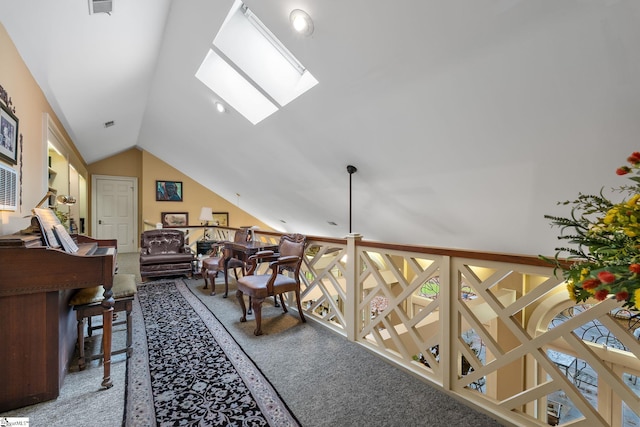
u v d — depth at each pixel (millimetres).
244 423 1452
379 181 3352
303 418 1490
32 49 2240
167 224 7695
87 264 1624
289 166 4062
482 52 1722
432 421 1481
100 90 3381
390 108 2389
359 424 1455
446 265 1744
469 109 2074
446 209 3215
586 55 1495
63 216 3648
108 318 1755
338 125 2855
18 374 1531
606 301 1181
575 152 1968
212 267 3818
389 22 1812
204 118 4086
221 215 8430
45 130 2963
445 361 1724
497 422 1474
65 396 1639
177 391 1704
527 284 4141
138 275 4867
